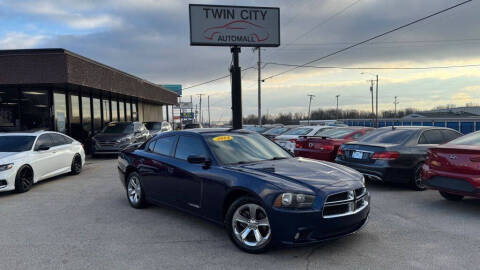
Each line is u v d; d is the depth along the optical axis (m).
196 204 5.10
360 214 4.32
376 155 7.58
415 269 3.76
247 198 4.27
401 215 5.80
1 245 4.66
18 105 15.77
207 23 17.55
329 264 3.92
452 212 5.98
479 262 3.93
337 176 4.50
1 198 7.57
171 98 34.34
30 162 8.35
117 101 23.67
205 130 5.86
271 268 3.85
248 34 17.97
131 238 4.88
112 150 15.65
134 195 6.66
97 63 16.12
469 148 5.78
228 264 3.97
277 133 16.33
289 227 3.93
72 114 17.78
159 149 6.18
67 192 8.14
